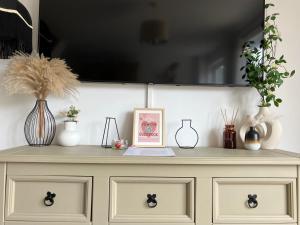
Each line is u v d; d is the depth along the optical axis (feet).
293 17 5.34
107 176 3.57
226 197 3.66
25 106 5.08
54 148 4.40
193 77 4.97
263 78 4.96
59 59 4.74
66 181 3.57
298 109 5.29
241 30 5.04
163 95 5.20
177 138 5.17
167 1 4.97
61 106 5.11
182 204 3.62
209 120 5.23
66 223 3.54
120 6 4.94
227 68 5.01
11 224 3.53
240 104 5.26
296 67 5.31
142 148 4.56
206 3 5.02
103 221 3.54
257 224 3.64
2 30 4.25
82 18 4.90
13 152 3.76
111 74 4.90
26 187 3.58
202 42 4.99
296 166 3.69
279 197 3.70
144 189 3.61
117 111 5.16
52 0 4.89
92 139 5.11
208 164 3.59
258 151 4.39
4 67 5.02
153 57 4.93
